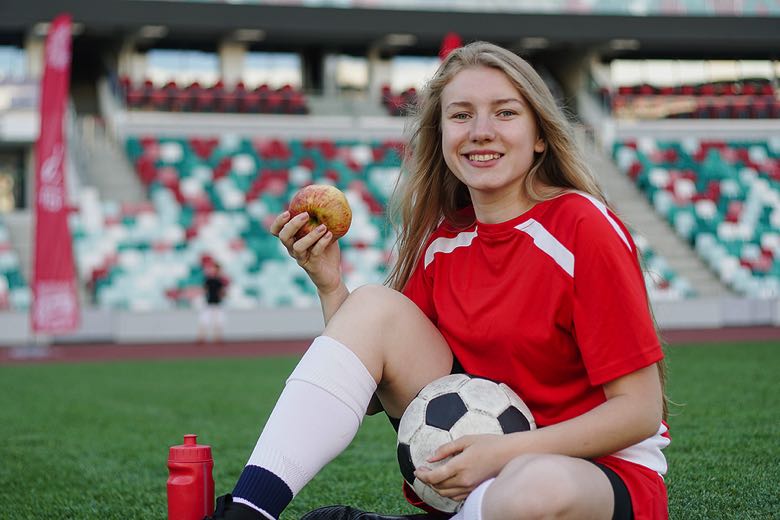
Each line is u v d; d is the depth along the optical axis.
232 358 10.98
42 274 10.32
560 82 21.84
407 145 2.35
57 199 10.34
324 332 2.02
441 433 1.90
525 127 2.02
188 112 18.64
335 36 19.28
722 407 5.17
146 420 5.56
